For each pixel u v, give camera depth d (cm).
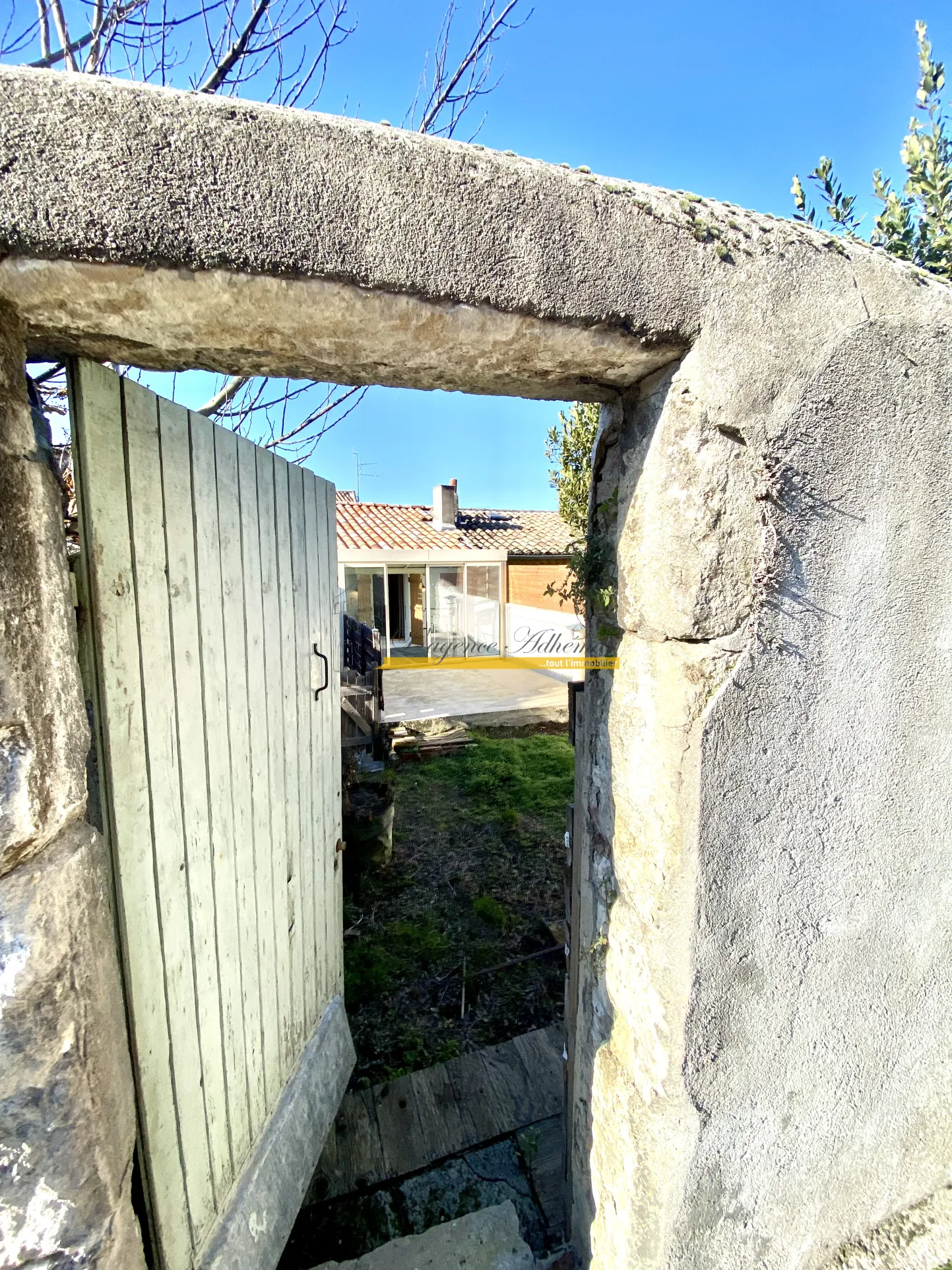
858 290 100
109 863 97
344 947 311
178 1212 113
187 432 122
